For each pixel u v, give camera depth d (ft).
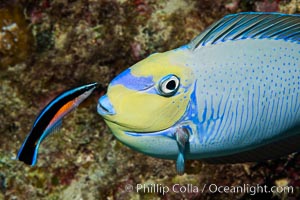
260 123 9.16
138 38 18.33
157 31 18.29
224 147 9.30
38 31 19.36
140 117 8.77
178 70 8.77
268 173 17.11
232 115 8.96
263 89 9.00
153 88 8.74
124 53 18.31
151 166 17.49
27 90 18.94
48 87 18.89
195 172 17.22
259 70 8.98
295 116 9.38
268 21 8.82
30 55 19.31
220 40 8.94
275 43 9.11
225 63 8.91
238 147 9.39
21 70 19.19
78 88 9.31
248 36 9.00
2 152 18.52
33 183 18.15
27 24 19.39
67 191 18.04
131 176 17.65
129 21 18.40
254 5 17.99
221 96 8.88
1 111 18.86
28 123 18.79
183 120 8.91
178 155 9.27
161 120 8.82
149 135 8.97
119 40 18.30
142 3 18.33
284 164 16.99
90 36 18.61
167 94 8.71
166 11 18.35
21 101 18.95
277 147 10.16
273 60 9.05
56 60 18.79
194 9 18.15
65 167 18.11
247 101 8.96
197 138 9.07
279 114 9.25
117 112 8.77
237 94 8.91
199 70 8.84
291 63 9.13
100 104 8.83
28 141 9.13
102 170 17.94
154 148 9.16
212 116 8.95
